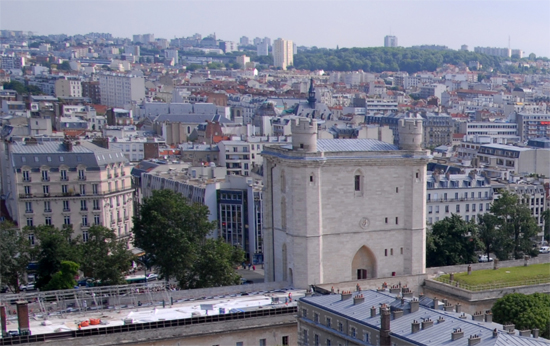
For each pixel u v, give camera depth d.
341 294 183.75
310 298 186.25
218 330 192.25
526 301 185.12
